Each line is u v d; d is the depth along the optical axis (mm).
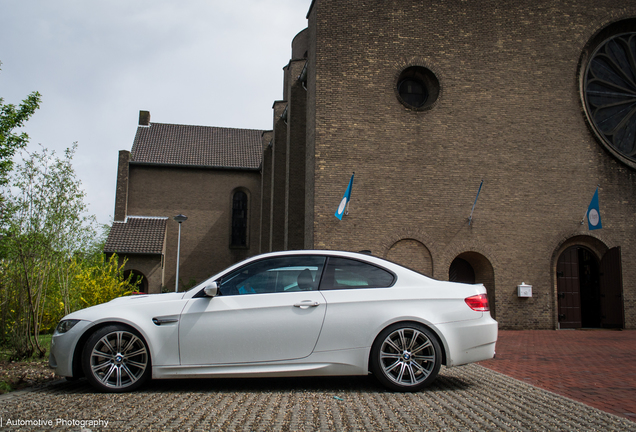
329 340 5258
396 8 16688
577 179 16469
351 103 16109
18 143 10742
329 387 5449
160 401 4672
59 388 5395
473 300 5547
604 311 16281
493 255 15891
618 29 17656
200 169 30188
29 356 8133
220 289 5426
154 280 25469
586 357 8875
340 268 5586
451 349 5328
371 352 5301
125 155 28812
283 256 5648
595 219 15609
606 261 16391
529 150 16453
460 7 16906
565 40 17047
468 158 16234
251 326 5238
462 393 5211
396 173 15945
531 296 15773
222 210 29984
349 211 15625
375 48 16438
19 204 7992
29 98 11055
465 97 16500
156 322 5227
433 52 16594
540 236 16125
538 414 4340
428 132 16234
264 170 28078
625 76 17547
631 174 16719
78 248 8805
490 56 16750
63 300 9852
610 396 5355
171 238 29219
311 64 17312
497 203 16125
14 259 8148
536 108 16656
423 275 5688
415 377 5270
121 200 28203
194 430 3707
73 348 5180
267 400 4750
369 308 5344
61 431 3654
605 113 17516
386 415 4199
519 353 9484
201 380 5906
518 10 17047
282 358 5219
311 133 16672
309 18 18297
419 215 15820
